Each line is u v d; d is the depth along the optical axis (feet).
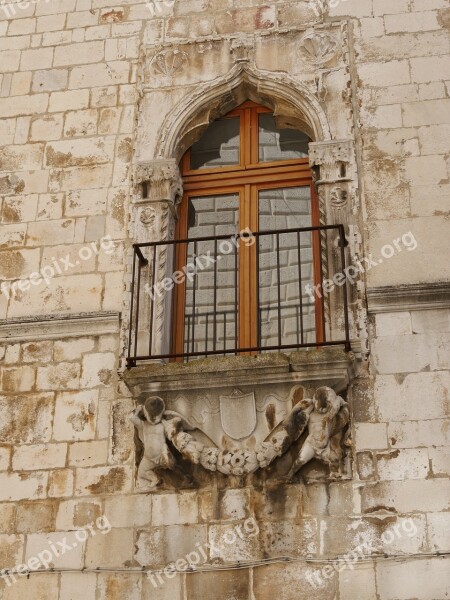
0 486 30.96
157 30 38.50
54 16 39.65
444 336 30.94
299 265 31.45
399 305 31.58
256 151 36.91
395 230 32.94
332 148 34.53
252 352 33.19
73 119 37.19
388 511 28.60
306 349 32.96
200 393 30.89
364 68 36.06
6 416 32.04
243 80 36.88
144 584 28.89
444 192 33.35
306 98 35.76
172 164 35.45
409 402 30.04
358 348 30.96
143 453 30.53
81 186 35.78
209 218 36.04
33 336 33.19
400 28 36.65
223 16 38.24
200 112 36.88
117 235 34.63
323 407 29.53
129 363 31.50
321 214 33.73
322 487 29.25
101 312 33.06
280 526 28.91
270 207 35.81
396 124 34.83
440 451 29.19
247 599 28.14
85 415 31.65
